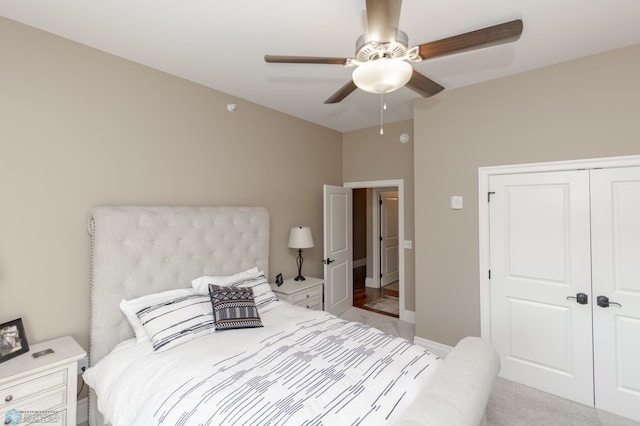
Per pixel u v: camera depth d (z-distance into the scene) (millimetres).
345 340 2031
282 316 2547
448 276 3100
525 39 2146
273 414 1299
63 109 2102
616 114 2285
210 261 2771
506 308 2783
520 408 2346
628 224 2252
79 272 2164
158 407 1414
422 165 3262
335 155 4664
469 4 1764
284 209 3820
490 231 2863
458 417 1178
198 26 1996
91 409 2059
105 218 2117
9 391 1587
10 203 1895
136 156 2467
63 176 2098
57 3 1754
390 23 1296
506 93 2752
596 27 2002
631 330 2240
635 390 2221
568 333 2482
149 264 2342
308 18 1908
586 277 2406
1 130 1865
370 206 5984
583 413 2291
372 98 3307
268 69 2619
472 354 1675
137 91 2480
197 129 2893
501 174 2797
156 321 2031
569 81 2463
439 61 2469
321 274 4398
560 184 2518
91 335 2090
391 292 5594
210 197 3000
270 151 3633
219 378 1571
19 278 1922
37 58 1996
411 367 1691
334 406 1358
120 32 2061
